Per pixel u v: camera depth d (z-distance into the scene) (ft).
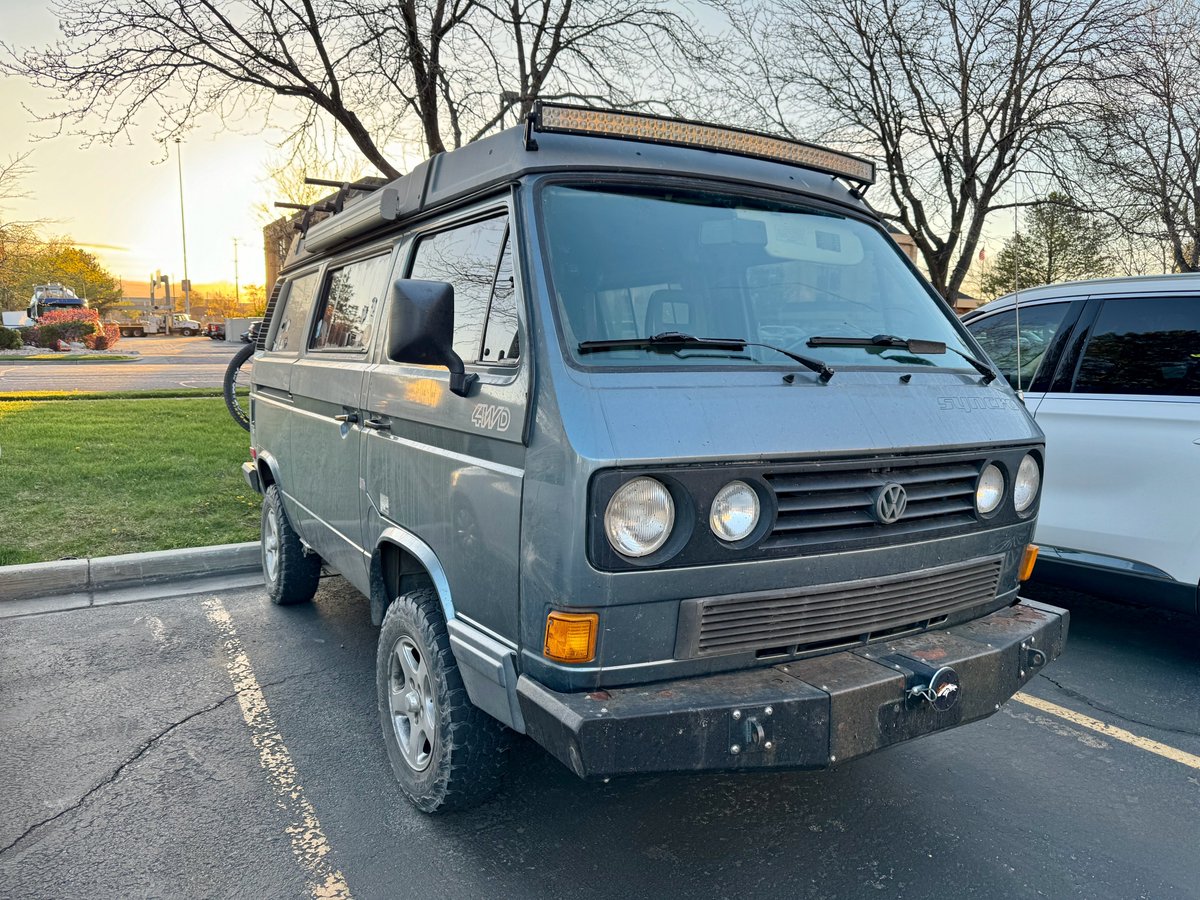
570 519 8.09
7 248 102.37
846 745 8.61
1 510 25.07
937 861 10.31
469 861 10.23
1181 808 11.59
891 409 9.77
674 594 8.37
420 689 11.07
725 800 11.64
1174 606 15.23
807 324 11.00
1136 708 14.69
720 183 11.27
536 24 29.58
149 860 10.19
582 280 9.55
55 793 11.62
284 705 14.40
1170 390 15.40
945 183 33.94
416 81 28.68
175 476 30.37
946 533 10.00
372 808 11.36
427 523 10.76
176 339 210.79
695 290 10.32
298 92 28.40
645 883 9.84
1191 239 40.11
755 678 8.71
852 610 9.36
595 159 10.44
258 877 9.91
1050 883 9.93
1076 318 17.01
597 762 7.80
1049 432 16.65
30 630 17.65
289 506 17.66
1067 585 16.66
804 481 8.87
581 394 8.46
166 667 15.89
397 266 12.88
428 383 10.94
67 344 140.46
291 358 17.65
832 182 12.78
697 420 8.54
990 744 13.33
